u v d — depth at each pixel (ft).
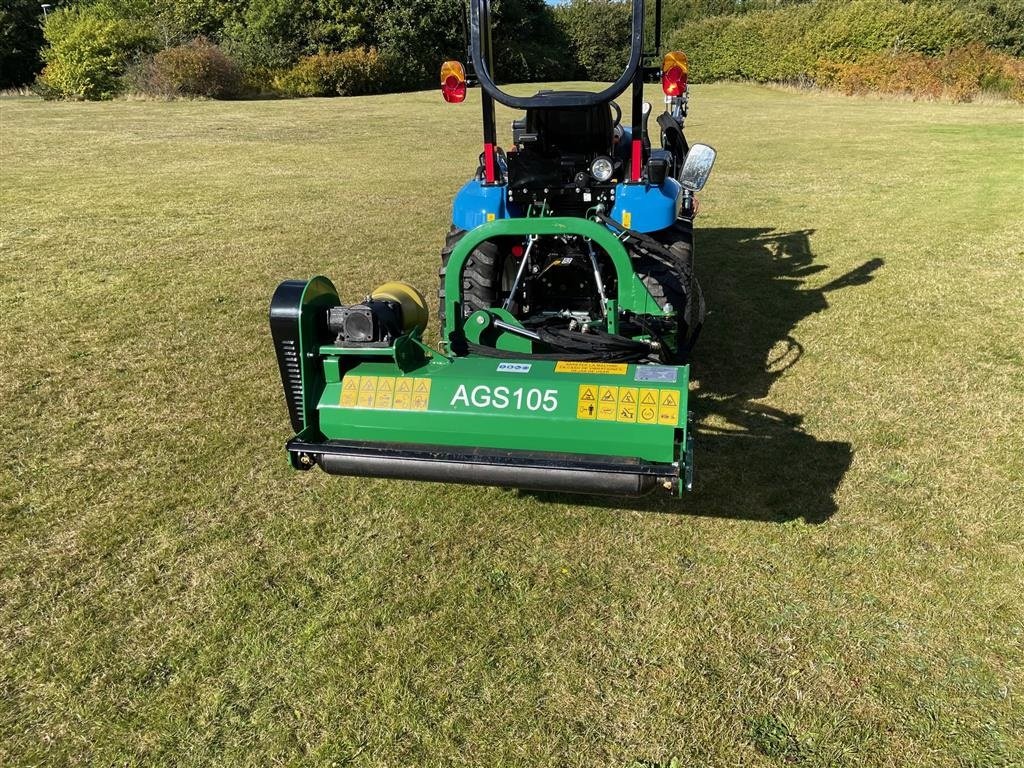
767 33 103.14
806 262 23.29
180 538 10.80
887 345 16.84
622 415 8.98
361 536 10.83
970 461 12.34
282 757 7.61
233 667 8.66
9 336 17.67
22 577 10.02
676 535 10.75
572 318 12.84
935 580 9.76
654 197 13.60
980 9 93.61
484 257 14.01
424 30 106.52
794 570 10.00
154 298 20.26
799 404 14.33
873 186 34.42
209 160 43.24
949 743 7.59
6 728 7.92
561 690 8.27
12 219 28.99
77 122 61.31
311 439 10.03
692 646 8.80
